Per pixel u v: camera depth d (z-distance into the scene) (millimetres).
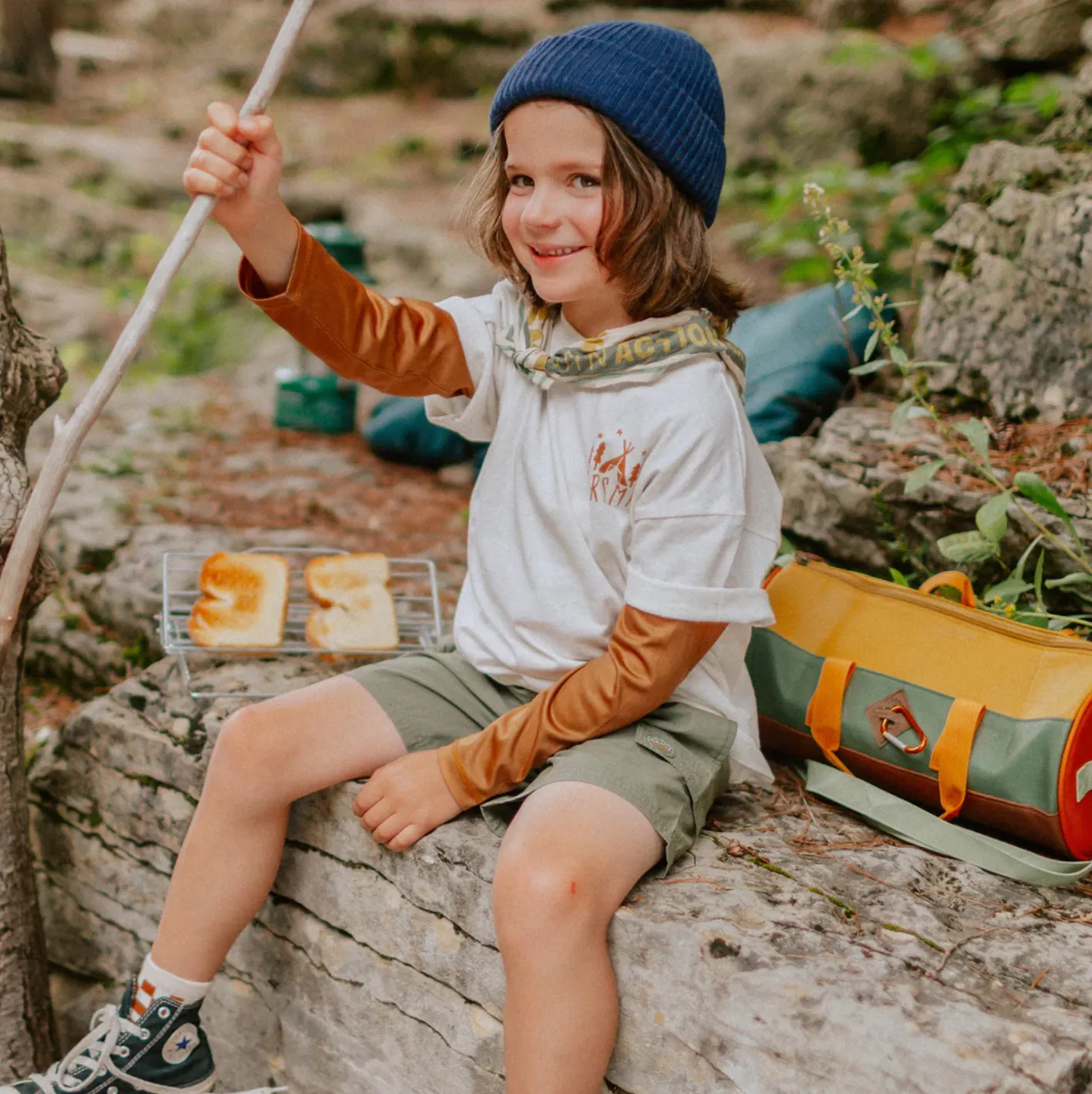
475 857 1455
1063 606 2023
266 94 1399
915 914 1363
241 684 1968
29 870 1927
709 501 1428
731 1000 1262
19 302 4906
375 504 3061
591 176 1431
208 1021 1858
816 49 4449
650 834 1388
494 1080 1481
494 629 1593
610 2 5738
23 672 1899
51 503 1400
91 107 6434
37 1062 1939
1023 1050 1146
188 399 3984
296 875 1690
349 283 1522
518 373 1591
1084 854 1471
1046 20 3916
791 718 1667
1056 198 2365
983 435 1929
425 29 6133
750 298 2805
